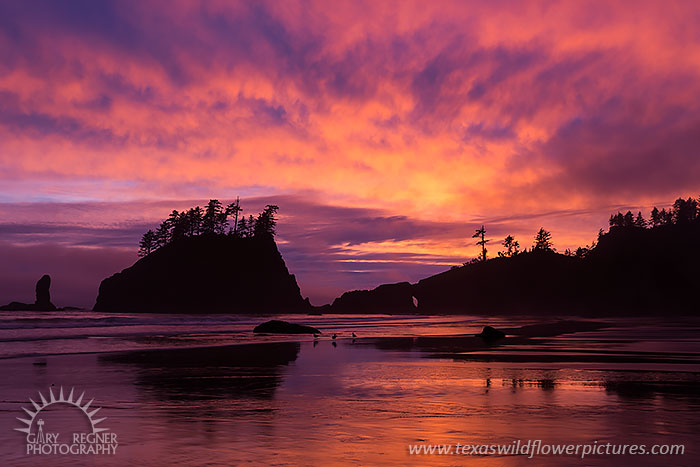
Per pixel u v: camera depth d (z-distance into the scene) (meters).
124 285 155.62
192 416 9.66
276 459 6.77
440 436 8.05
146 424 8.93
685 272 159.50
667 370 17.12
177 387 13.41
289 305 163.00
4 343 27.70
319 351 25.39
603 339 35.09
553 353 23.91
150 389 13.05
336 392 12.62
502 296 171.50
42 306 192.38
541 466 6.48
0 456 6.90
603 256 176.25
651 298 156.62
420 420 9.26
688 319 94.62
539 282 172.25
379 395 12.14
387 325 65.12
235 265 158.38
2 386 13.41
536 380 14.70
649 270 164.62
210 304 152.25
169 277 154.00
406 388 13.23
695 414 9.77
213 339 34.25
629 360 20.61
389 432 8.34
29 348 25.17
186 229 165.62
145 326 49.66
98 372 16.47
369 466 6.49
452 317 116.56
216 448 7.32
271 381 14.59
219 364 19.16
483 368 17.92
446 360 20.73
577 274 172.25
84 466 6.44
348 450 7.24
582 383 14.02
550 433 8.23
